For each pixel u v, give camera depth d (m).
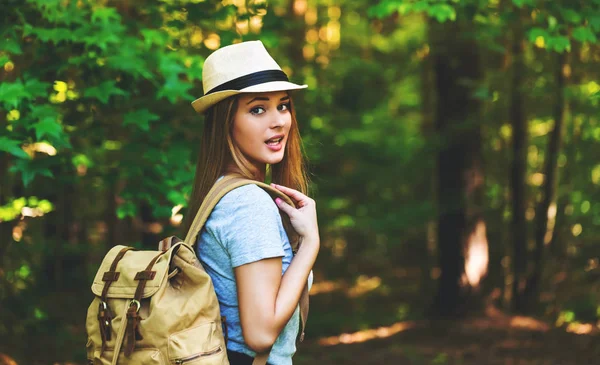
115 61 4.29
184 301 1.90
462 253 9.33
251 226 1.92
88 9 4.76
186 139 4.72
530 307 9.73
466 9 5.54
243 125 2.09
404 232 11.95
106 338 1.95
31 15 4.38
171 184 4.35
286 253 2.01
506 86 8.77
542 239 9.67
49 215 6.48
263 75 2.08
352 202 13.18
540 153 11.48
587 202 9.67
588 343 7.66
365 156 13.29
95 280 2.02
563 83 8.26
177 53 4.98
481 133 9.38
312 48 10.70
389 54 11.81
